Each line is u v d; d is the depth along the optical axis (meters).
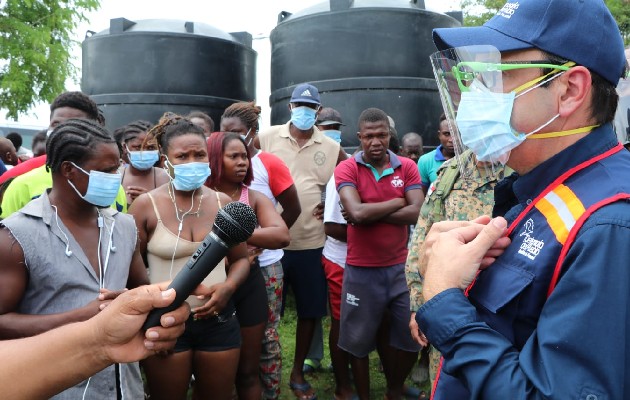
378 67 6.22
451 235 1.20
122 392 1.98
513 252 1.12
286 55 6.66
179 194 2.60
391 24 6.23
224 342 2.54
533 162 1.18
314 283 3.98
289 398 3.88
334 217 3.71
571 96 1.10
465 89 1.20
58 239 1.88
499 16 1.19
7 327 1.78
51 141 1.92
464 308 1.09
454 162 2.68
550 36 1.09
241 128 3.75
